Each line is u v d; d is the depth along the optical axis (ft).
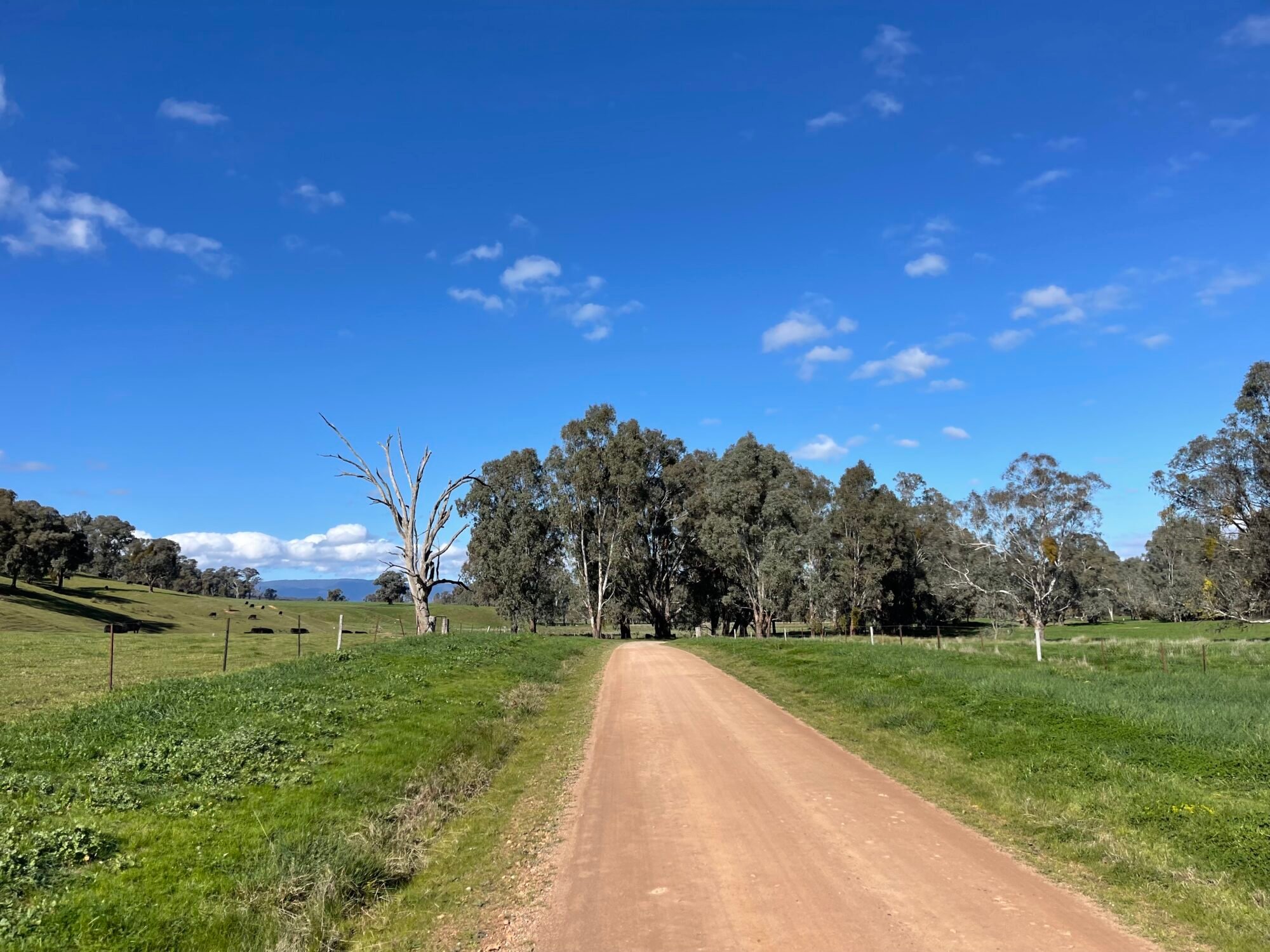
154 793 29.01
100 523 451.94
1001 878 23.91
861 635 227.61
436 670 69.05
